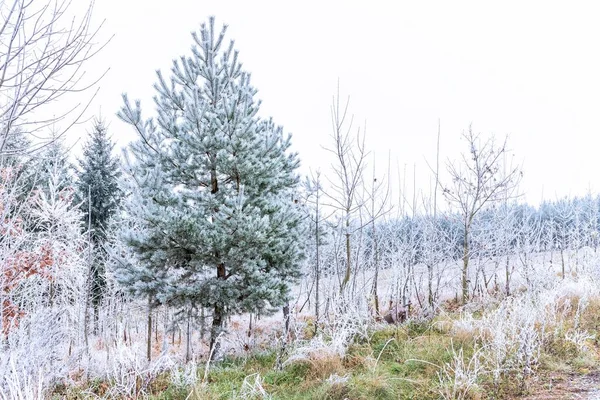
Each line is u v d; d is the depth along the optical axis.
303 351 7.80
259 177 10.48
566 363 6.72
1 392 4.66
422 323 9.58
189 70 11.03
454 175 11.70
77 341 13.19
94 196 19.98
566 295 10.31
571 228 25.78
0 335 5.84
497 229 15.73
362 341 8.60
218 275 10.55
